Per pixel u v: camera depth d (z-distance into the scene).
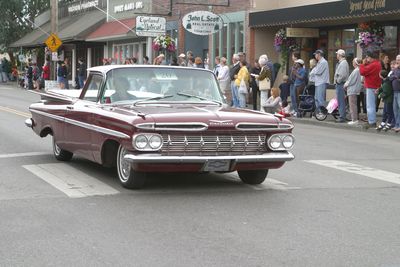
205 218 7.11
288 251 5.91
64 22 49.38
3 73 53.25
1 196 8.16
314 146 14.28
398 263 5.61
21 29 55.03
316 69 20.23
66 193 8.34
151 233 6.47
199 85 9.54
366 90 18.06
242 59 22.34
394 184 9.55
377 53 20.80
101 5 43.81
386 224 7.00
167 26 34.38
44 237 6.30
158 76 9.45
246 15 27.31
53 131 10.64
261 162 8.32
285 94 22.42
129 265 5.46
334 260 5.67
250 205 7.82
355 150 13.70
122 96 9.11
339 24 24.50
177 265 5.47
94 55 45.84
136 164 7.85
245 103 22.05
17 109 22.94
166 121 7.80
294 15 23.55
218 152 8.08
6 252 5.82
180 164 7.92
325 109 20.17
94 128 8.80
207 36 31.81
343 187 9.20
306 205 7.89
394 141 15.51
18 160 11.13
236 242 6.18
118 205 7.67
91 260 5.59
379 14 19.59
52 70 41.41
